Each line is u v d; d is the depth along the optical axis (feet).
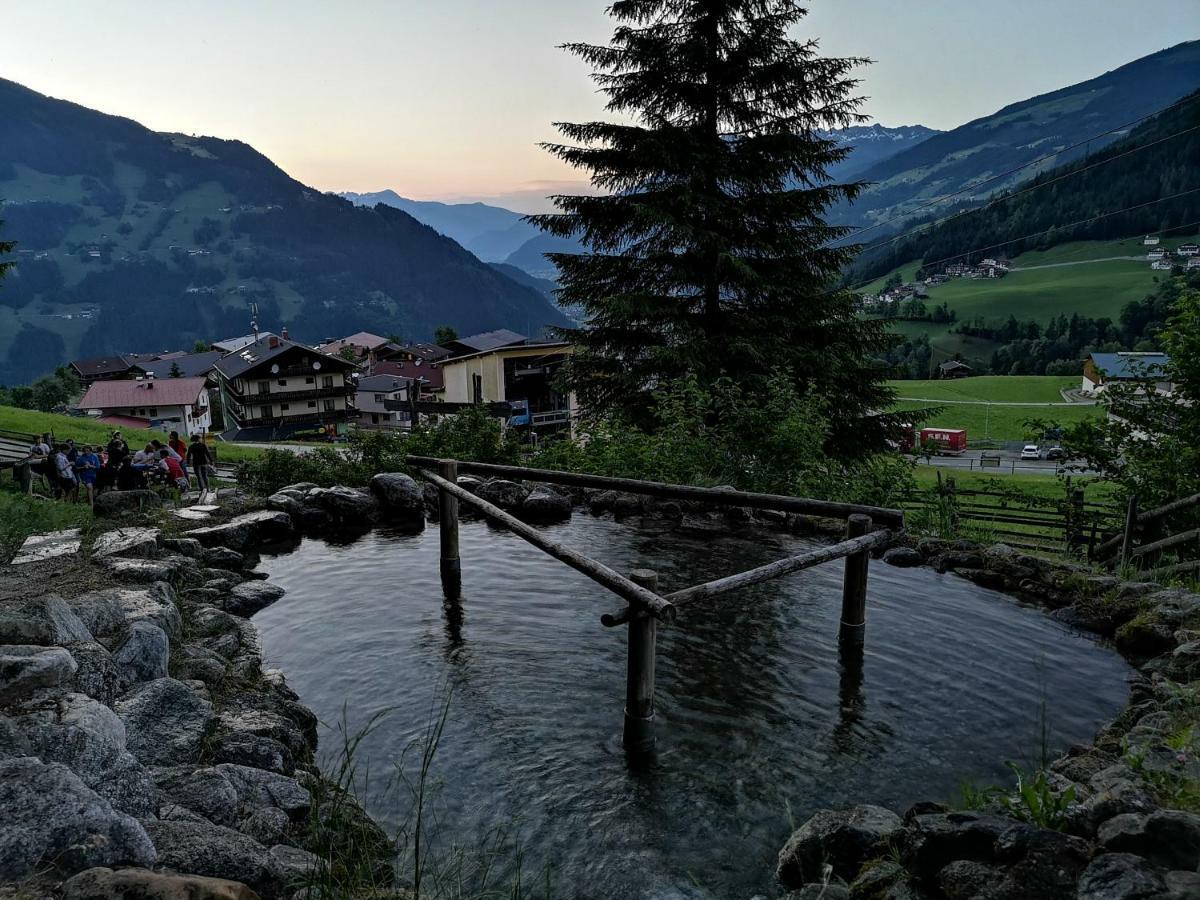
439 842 15.35
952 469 168.55
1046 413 256.93
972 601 28.66
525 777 17.70
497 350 168.35
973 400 295.28
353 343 486.79
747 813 16.33
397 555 35.55
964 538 39.52
